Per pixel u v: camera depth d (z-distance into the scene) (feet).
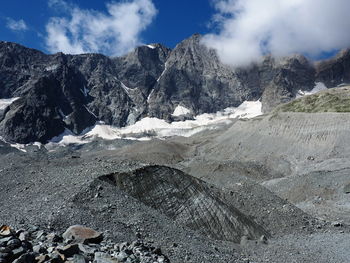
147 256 75.61
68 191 123.03
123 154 622.95
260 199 176.65
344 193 262.67
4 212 108.78
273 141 517.96
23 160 295.48
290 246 141.28
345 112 524.11
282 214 169.89
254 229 148.97
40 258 55.67
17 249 55.42
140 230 110.01
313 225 170.40
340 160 406.62
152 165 155.84
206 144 638.53
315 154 450.71
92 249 67.82
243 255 123.54
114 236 96.48
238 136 589.32
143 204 131.95
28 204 117.19
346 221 203.62
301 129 509.76
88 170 146.61
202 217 141.49
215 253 113.09
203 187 156.76
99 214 111.04
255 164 428.97
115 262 62.59
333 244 144.77
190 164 407.64
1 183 151.12
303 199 271.90
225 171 382.63
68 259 59.26
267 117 583.99
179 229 124.57
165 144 647.97
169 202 142.10
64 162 244.63
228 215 146.92
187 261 96.22
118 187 138.10
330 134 474.49
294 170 425.28
